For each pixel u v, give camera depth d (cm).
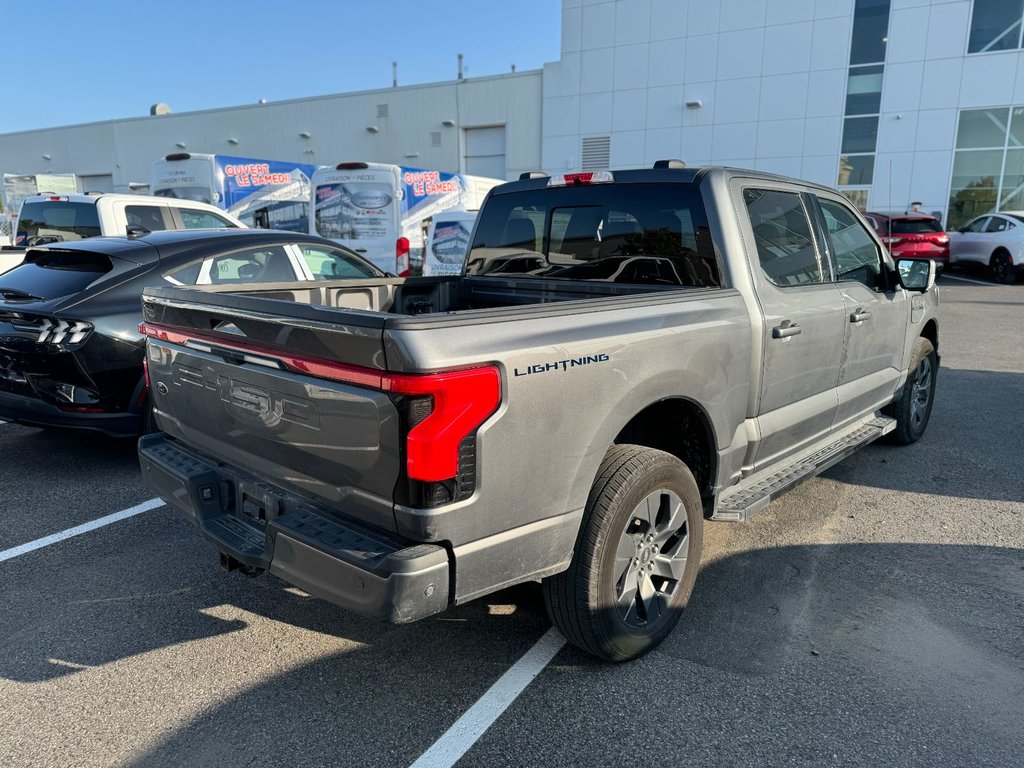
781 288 359
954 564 378
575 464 249
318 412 230
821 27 2191
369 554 219
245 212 1427
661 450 309
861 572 370
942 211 2169
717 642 308
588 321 253
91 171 3584
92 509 451
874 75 2162
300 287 395
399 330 204
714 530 423
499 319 227
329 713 264
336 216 1274
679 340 285
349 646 308
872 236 460
